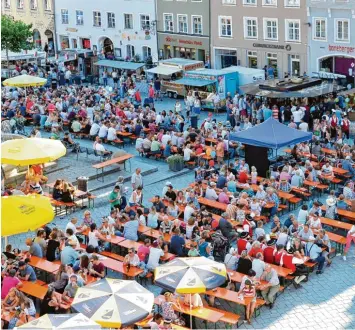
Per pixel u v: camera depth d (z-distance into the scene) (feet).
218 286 75.36
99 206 119.24
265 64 212.02
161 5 233.55
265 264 85.10
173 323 76.69
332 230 105.40
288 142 123.13
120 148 151.12
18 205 86.84
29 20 281.95
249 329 80.53
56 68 224.12
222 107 187.73
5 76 223.71
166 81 204.23
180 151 138.72
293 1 199.52
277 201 109.70
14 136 141.49
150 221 99.86
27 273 84.02
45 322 63.87
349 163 123.65
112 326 67.00
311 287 90.17
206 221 98.58
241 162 122.93
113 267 88.53
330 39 194.59
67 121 162.91
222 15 217.15
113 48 254.47
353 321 81.92
